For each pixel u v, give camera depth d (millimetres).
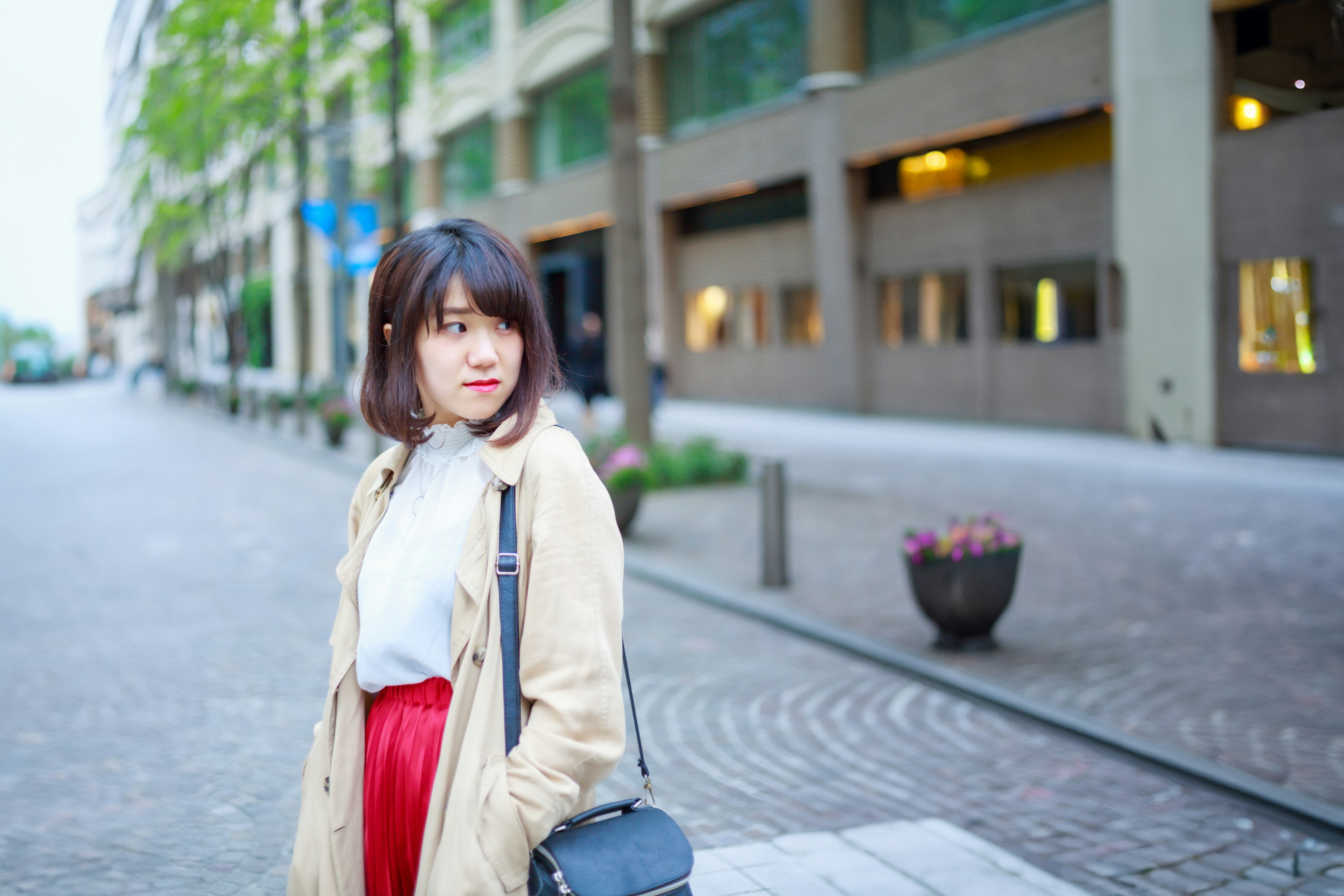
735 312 25219
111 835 3717
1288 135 13359
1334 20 4488
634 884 1552
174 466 16828
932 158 19594
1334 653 5918
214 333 50500
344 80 21766
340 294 33031
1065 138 16922
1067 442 15852
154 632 6656
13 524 11086
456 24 34062
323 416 19219
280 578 8328
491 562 1666
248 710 5113
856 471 13734
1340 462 13062
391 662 1751
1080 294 16938
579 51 27391
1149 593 7352
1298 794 4066
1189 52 14328
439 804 1635
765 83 22656
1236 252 14148
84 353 71625
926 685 5637
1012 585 6039
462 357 1701
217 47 21375
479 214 33750
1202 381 14688
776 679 5742
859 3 20219
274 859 3529
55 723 4934
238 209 30766
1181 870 3547
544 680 1593
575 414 25172
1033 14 16750
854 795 4211
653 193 26188
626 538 9758
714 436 17359
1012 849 3719
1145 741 4664
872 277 21047
